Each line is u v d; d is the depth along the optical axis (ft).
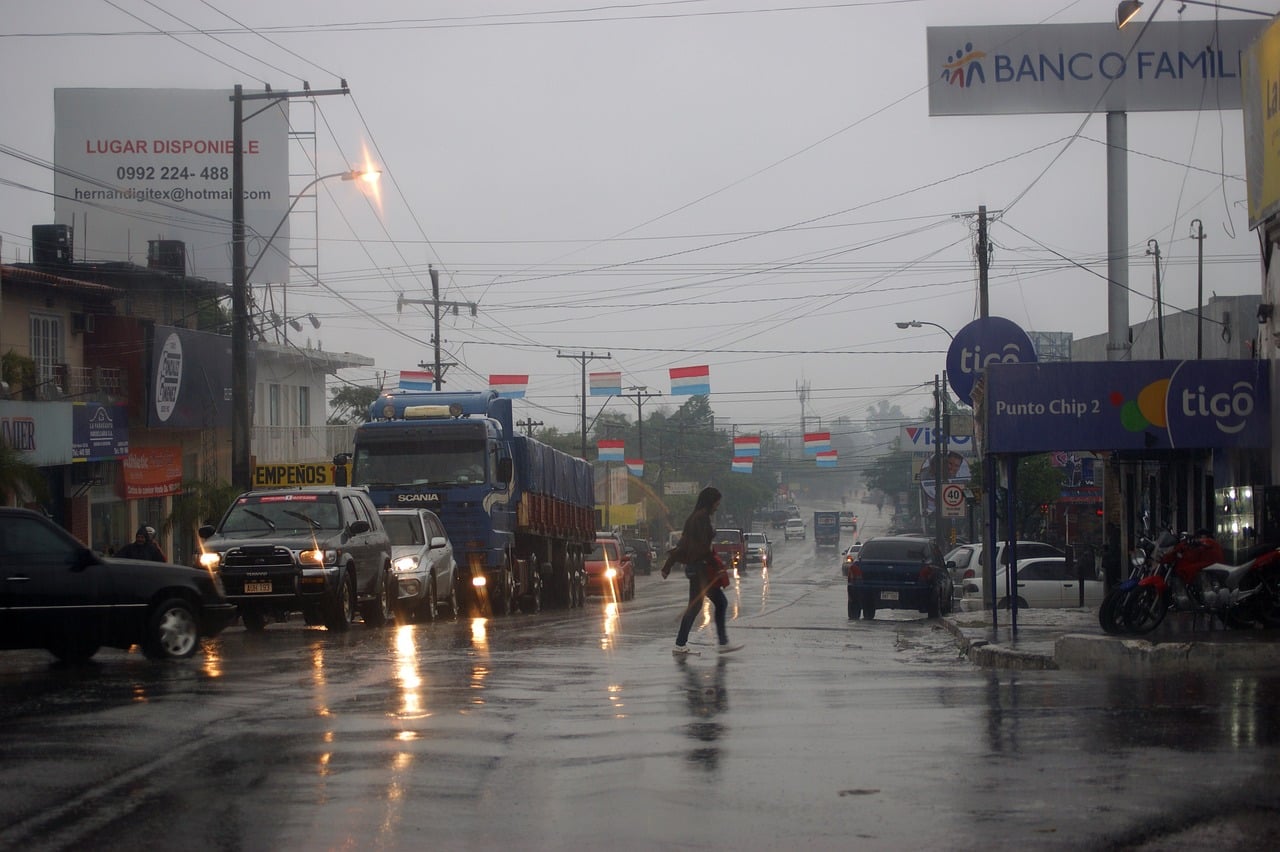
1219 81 77.82
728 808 21.91
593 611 103.76
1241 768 24.26
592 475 135.74
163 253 133.90
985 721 30.55
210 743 28.07
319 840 20.01
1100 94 78.33
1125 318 77.92
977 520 212.23
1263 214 57.31
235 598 61.00
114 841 20.01
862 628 74.64
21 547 44.29
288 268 150.61
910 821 20.85
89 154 149.69
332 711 32.78
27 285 102.63
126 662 47.39
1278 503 56.18
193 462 128.36
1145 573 51.16
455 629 66.80
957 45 79.20
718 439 398.62
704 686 38.34
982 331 78.23
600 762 25.88
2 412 85.05
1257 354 63.62
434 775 24.62
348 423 207.51
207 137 150.61
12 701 34.83
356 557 65.62
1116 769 24.36
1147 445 57.93
